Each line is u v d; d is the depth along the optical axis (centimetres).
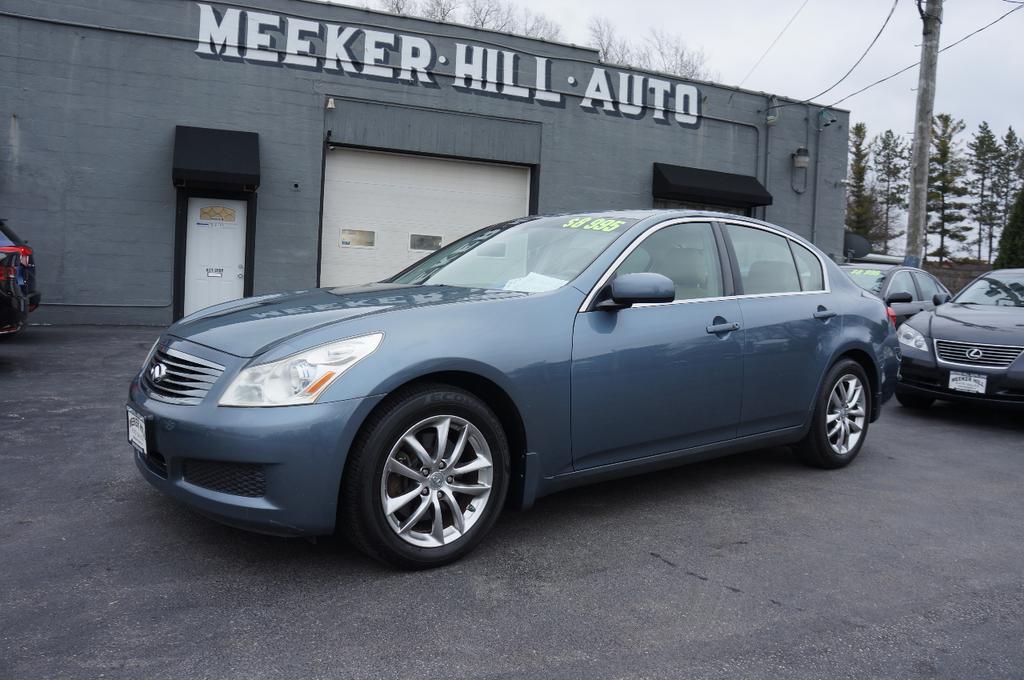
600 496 411
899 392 719
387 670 228
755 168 1683
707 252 417
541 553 326
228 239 1265
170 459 288
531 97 1455
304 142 1295
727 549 338
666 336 370
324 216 1341
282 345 283
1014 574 320
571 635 253
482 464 311
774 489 434
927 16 1304
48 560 300
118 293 1208
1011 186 6931
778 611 277
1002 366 642
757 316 419
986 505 420
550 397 327
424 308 312
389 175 1377
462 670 229
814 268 486
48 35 1150
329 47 1300
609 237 384
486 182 1451
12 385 657
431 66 1371
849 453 486
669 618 269
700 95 1611
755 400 417
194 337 310
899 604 287
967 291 805
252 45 1255
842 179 1772
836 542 352
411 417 289
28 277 784
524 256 395
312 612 263
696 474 463
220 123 1246
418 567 298
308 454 270
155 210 1217
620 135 1539
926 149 1321
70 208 1177
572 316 342
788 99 1689
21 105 1145
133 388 331
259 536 331
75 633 243
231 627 251
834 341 465
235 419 270
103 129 1184
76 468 424
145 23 1195
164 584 282
